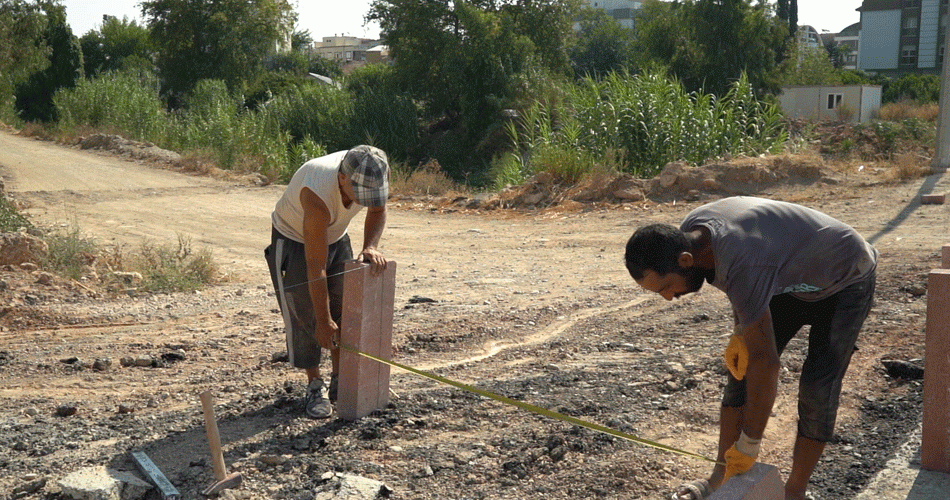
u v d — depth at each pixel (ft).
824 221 8.55
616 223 40.22
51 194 53.72
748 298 7.82
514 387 14.73
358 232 41.11
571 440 11.90
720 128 51.90
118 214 46.57
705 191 44.50
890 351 15.97
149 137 94.17
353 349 12.69
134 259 31.14
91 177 63.82
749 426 8.23
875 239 30.19
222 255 35.35
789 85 132.87
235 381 15.81
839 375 9.11
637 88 52.70
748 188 44.19
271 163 70.79
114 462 11.50
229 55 152.25
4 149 87.40
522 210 46.50
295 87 121.80
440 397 14.12
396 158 111.86
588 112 53.26
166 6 151.33
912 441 11.56
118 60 200.54
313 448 11.78
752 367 8.04
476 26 115.14
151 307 24.13
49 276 25.93
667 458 11.40
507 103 111.55
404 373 15.96
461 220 45.09
